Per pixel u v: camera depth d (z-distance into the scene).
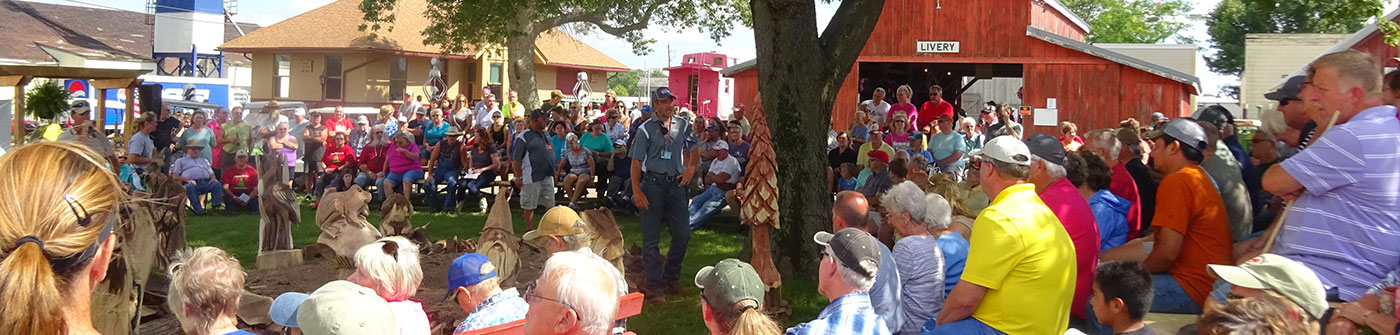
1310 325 3.04
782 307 7.04
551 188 11.71
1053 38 18.88
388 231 9.26
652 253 7.52
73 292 1.42
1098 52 18.66
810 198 8.29
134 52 43.38
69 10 43.78
